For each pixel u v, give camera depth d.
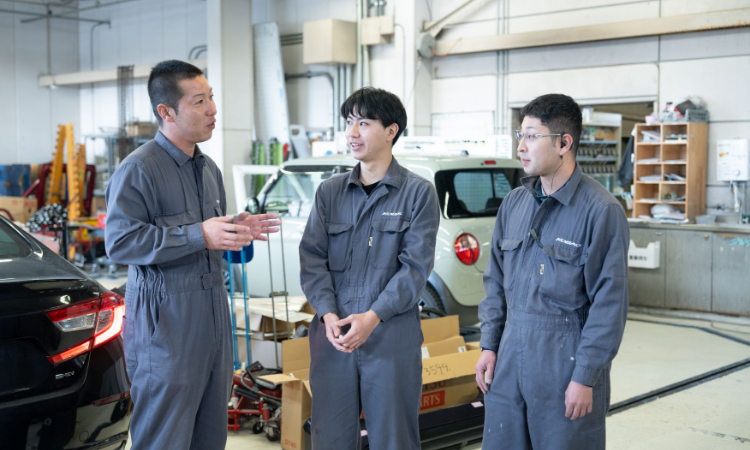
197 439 2.16
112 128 12.92
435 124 8.56
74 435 2.02
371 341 2.08
